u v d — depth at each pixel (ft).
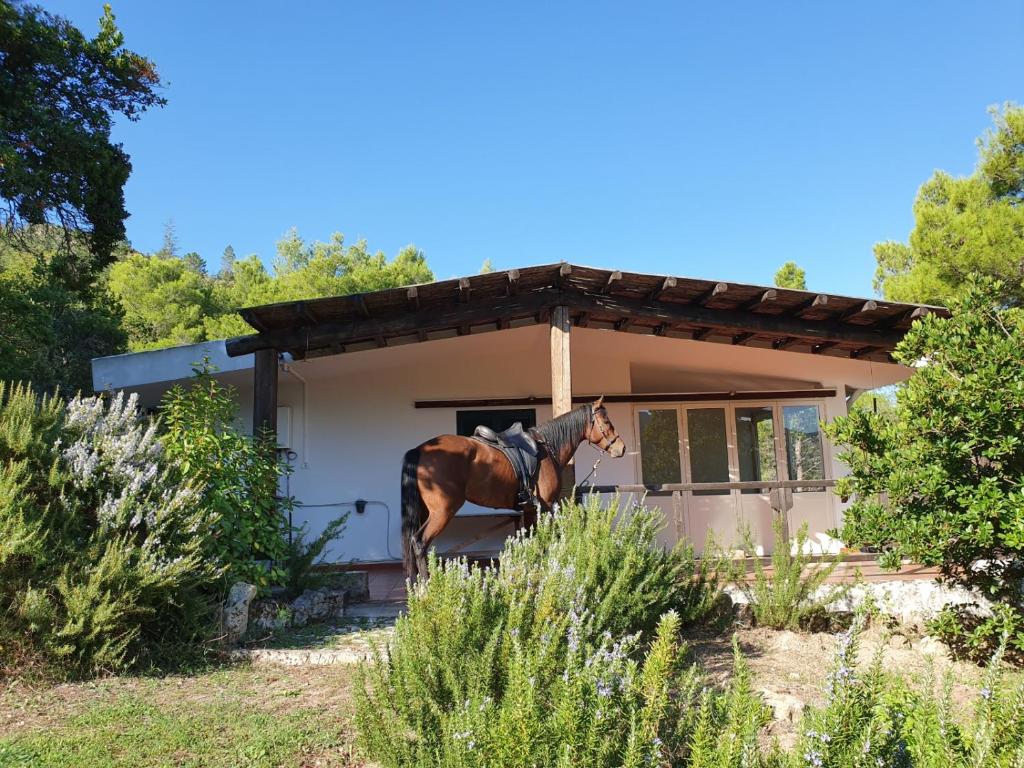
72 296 52.90
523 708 8.02
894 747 7.89
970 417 16.66
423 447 22.57
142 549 16.51
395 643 12.15
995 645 18.63
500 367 34.24
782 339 29.17
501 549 31.94
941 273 49.11
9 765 10.99
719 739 7.86
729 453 35.09
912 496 18.28
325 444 33.12
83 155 44.34
